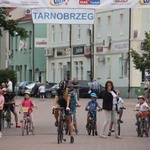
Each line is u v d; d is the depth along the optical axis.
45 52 177.00
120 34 145.00
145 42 101.31
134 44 140.62
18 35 64.69
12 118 78.06
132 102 119.50
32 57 182.62
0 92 56.06
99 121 75.00
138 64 100.38
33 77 182.00
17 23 64.38
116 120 55.53
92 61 155.50
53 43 173.75
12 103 65.19
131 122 73.69
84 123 71.94
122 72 143.75
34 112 90.88
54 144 49.59
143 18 140.75
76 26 162.62
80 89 140.12
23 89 154.50
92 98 58.16
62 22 54.59
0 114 55.88
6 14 63.81
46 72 178.50
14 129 63.62
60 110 50.06
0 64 118.31
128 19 142.00
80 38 161.25
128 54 140.75
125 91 141.88
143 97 57.34
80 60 161.25
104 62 151.38
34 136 56.53
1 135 56.09
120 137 55.59
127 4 54.81
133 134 59.56
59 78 170.62
